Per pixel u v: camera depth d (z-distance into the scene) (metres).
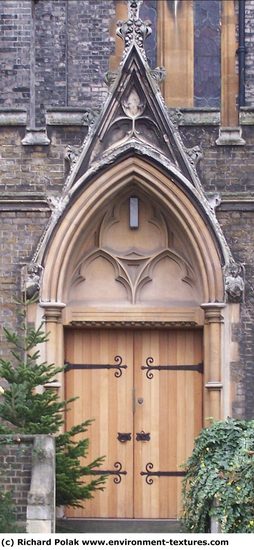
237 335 17.55
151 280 18.16
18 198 17.62
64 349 18.17
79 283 18.11
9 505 14.59
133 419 18.17
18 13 20.98
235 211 17.67
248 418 17.45
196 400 18.16
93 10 21.83
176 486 18.05
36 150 17.70
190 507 15.09
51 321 17.53
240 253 17.64
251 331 17.55
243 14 21.97
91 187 17.62
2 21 20.97
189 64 22.12
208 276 17.61
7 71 20.91
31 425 15.98
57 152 17.72
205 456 15.11
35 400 16.23
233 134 17.72
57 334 17.62
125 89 17.67
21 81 20.89
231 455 14.96
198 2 22.28
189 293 18.09
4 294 17.56
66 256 17.64
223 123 22.02
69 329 18.20
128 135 17.64
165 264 18.17
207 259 17.62
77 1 21.83
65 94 21.62
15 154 17.72
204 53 22.22
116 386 18.22
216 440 15.16
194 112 17.75
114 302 18.09
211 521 14.70
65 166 17.72
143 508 18.02
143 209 18.14
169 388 18.20
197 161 17.69
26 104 20.86
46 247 17.58
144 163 17.61
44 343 17.44
